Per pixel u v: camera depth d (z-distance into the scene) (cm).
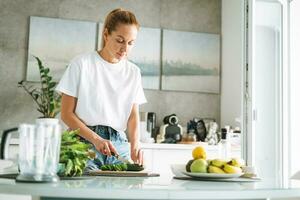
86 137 168
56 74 387
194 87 418
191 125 388
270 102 340
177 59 418
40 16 392
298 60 352
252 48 300
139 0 419
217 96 424
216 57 427
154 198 83
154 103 409
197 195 85
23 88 381
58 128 100
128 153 192
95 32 400
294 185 111
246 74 304
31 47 385
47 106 355
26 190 83
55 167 100
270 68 345
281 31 346
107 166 150
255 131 322
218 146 356
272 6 347
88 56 194
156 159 347
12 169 148
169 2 427
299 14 356
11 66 382
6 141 108
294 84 349
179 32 421
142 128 365
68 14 399
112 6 411
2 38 383
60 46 390
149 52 411
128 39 185
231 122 397
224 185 106
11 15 387
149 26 418
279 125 337
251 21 303
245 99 303
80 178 114
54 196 83
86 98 190
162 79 411
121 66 200
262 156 326
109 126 194
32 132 96
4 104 377
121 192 82
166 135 376
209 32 431
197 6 432
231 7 411
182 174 139
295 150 342
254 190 91
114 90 196
